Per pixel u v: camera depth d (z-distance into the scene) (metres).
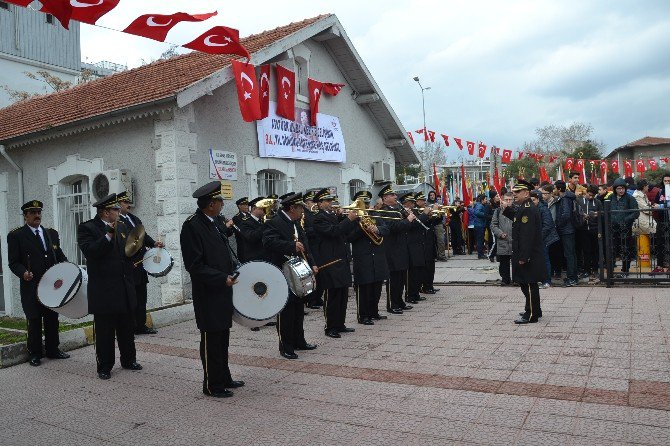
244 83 11.05
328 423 4.82
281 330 7.07
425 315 9.37
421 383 5.72
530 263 8.08
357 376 6.11
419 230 10.73
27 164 12.53
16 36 21.17
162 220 10.35
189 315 10.05
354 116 15.96
